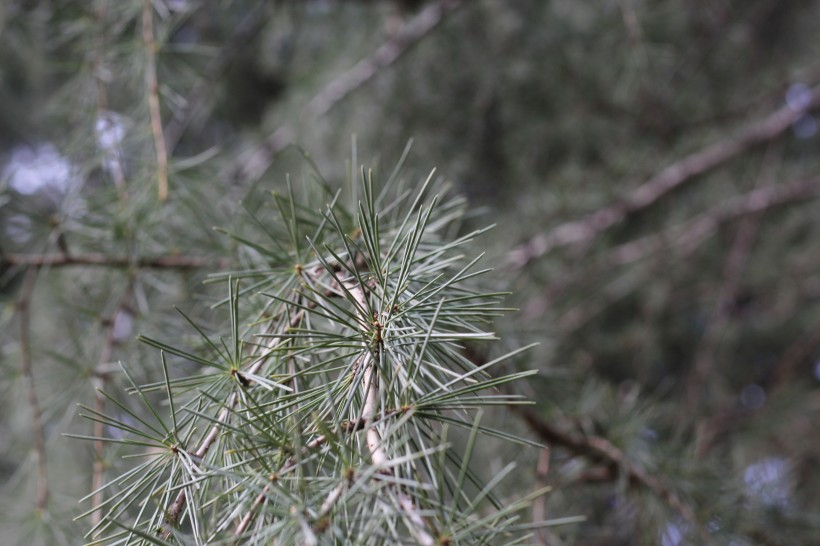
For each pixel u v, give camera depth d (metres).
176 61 0.91
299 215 0.71
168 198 0.79
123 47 0.87
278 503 0.52
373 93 1.83
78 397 0.79
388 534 0.51
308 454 0.54
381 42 1.81
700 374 1.83
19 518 0.80
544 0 1.76
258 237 0.77
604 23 1.67
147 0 0.88
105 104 0.87
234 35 1.65
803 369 2.08
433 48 1.80
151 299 0.84
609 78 1.85
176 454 0.56
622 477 0.83
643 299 2.08
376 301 0.59
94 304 0.81
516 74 1.86
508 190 2.01
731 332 2.05
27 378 0.80
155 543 0.51
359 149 1.81
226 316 0.79
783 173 1.89
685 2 1.80
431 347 0.59
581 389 0.94
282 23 1.70
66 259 0.79
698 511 0.85
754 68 2.14
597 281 1.88
